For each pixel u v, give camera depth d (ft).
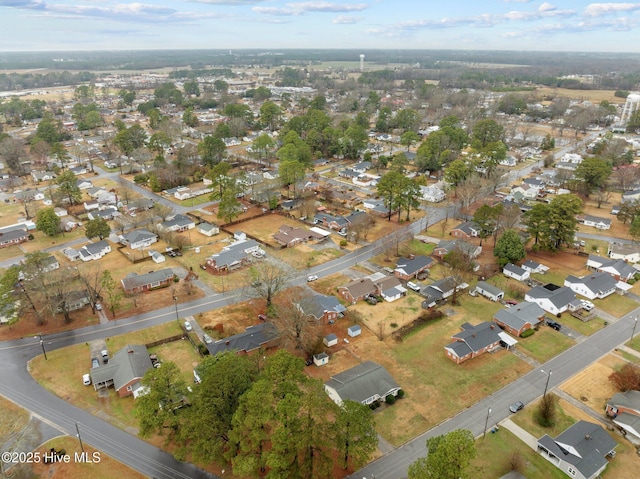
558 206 346.33
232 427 168.76
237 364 188.24
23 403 210.79
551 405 198.18
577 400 213.46
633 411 197.47
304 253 364.99
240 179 482.69
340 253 366.22
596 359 241.76
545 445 182.60
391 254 359.46
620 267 321.11
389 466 178.91
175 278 321.32
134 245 372.38
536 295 290.97
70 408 208.03
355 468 176.45
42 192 500.33
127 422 200.44
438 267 342.03
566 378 228.02
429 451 163.02
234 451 168.25
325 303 280.31
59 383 223.92
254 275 288.71
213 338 257.55
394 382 216.95
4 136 631.97
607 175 472.85
